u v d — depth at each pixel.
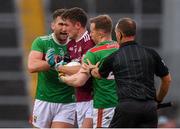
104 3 49.75
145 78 15.97
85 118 18.28
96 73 16.52
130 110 15.72
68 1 49.88
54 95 19.00
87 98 18.25
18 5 50.19
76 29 18.14
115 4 49.88
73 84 16.84
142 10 49.88
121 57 16.11
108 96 17.30
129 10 49.78
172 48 49.06
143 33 49.66
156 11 49.75
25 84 49.06
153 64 16.16
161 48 49.44
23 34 50.16
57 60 18.52
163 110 33.69
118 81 16.08
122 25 16.30
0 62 50.16
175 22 49.31
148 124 15.88
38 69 18.25
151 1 49.75
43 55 18.66
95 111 17.50
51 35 18.67
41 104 19.11
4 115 48.94
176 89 46.00
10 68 49.97
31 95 48.38
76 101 18.53
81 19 18.12
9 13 50.50
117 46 17.27
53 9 50.00
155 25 49.56
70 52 18.42
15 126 48.72
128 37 16.31
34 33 49.88
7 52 50.50
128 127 15.83
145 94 15.86
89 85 18.11
